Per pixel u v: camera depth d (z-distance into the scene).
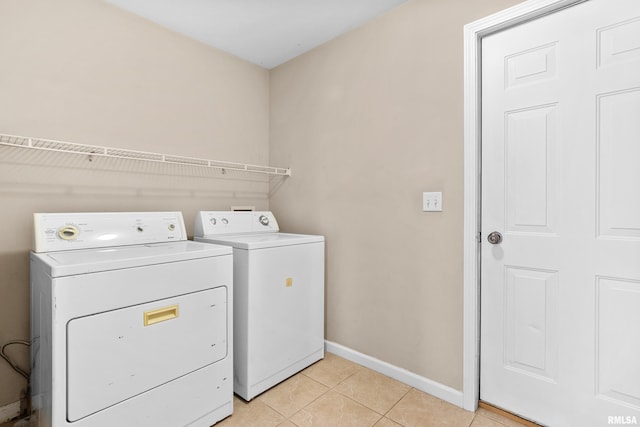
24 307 1.56
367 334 2.02
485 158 1.59
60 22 1.64
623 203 1.26
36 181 1.59
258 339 1.72
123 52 1.86
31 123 1.56
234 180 2.44
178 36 2.11
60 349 1.07
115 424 1.19
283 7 1.85
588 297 1.33
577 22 1.34
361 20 1.99
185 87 2.15
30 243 1.57
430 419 1.53
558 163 1.39
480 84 1.60
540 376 1.46
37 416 1.34
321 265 2.13
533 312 1.47
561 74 1.38
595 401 1.33
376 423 1.51
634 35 1.22
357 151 2.06
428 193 1.73
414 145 1.79
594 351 1.33
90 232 1.56
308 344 2.03
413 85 1.79
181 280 1.38
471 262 1.58
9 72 1.50
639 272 1.23
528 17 1.43
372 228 1.99
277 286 1.82
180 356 1.38
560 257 1.40
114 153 1.83
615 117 1.27
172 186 2.10
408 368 1.83
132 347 1.23
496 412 1.58
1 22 1.48
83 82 1.72
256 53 2.40
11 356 1.53
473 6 1.57
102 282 1.16
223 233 2.12
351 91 2.09
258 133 2.60
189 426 1.41
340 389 1.79
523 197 1.49
